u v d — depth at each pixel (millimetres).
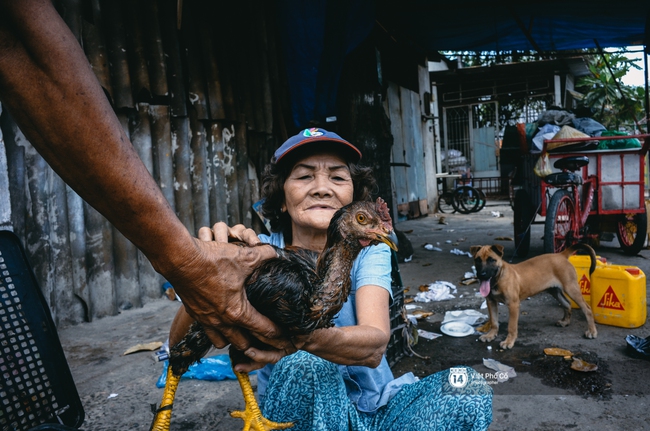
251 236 1322
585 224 6539
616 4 8125
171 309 4586
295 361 1524
